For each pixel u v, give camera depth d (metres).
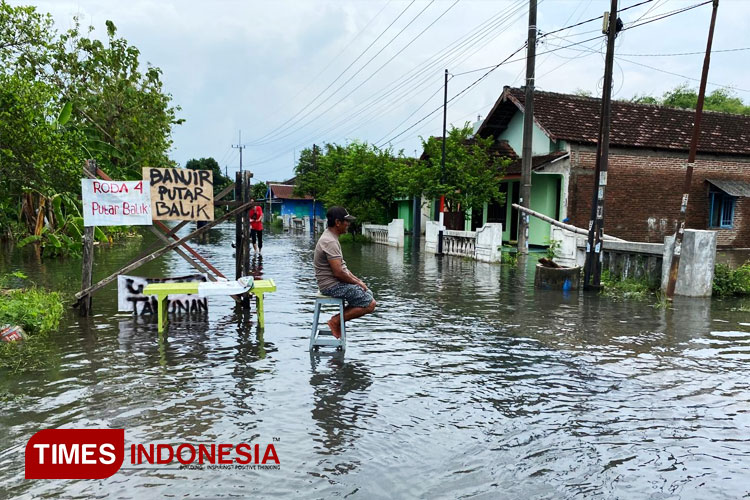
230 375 5.09
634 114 20.58
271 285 7.00
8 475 3.24
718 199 20.41
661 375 5.24
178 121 21.44
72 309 8.15
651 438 3.84
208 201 7.76
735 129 21.56
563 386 4.91
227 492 3.08
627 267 11.28
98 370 5.21
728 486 3.22
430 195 19.25
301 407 4.33
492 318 7.84
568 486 3.18
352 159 27.02
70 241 15.01
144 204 7.55
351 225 28.03
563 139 17.62
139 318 7.60
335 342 6.04
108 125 19.67
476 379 5.07
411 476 3.27
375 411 4.27
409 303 9.07
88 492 3.07
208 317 7.73
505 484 3.19
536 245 19.84
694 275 9.75
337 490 3.10
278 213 63.75
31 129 9.15
